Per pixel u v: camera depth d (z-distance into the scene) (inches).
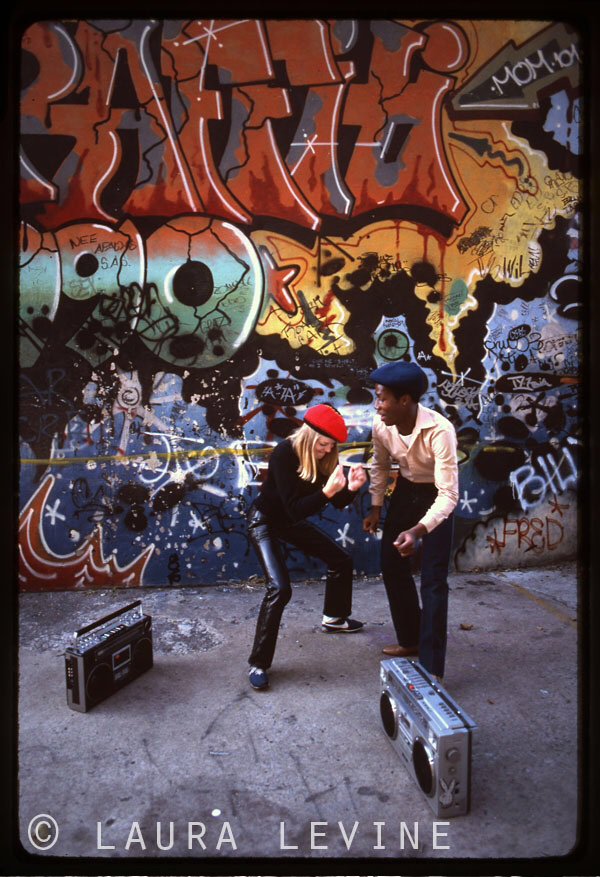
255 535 130.0
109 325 168.6
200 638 144.9
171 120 166.4
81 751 104.3
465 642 141.3
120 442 170.7
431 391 179.2
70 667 115.7
